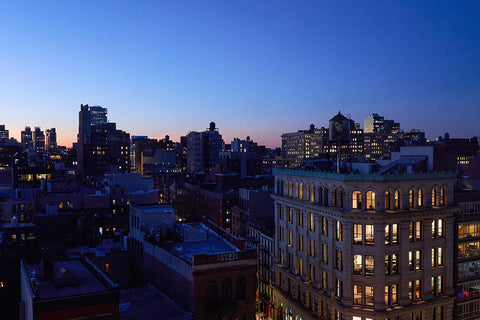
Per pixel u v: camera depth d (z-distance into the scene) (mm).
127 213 116062
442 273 55938
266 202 97375
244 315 45688
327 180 56781
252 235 88562
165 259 50656
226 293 44969
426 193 54406
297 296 66625
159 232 56344
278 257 73000
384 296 51812
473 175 74375
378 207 51469
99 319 37250
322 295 58062
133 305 46031
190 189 153750
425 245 54094
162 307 45281
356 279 52969
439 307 55406
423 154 61594
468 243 59312
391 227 52062
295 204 66500
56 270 43000
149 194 121250
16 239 70750
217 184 145375
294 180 67125
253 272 46375
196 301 43188
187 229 57281
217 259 44406
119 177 129875
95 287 41031
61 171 176000
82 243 82562
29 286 39250
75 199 111125
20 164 185125
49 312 35500
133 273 62688
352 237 53188
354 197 53094
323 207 57062
